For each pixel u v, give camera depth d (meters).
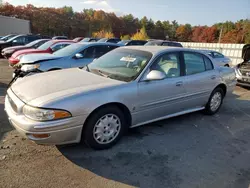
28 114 2.57
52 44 9.75
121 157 2.95
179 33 79.31
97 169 2.66
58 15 66.69
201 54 4.46
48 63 6.10
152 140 3.48
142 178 2.55
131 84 3.23
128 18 83.69
